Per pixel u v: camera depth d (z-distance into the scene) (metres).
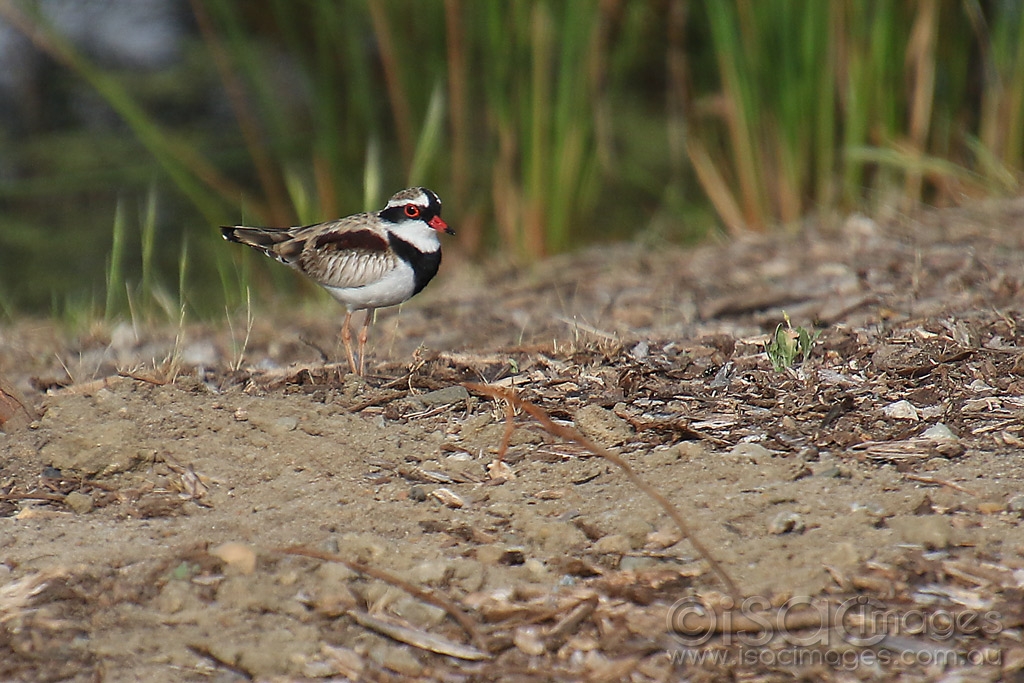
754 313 12.54
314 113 19.30
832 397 9.37
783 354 10.22
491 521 7.54
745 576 6.77
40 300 22.72
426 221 11.08
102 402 9.19
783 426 8.87
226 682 6.06
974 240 14.36
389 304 11.31
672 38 20.33
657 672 6.11
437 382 10.02
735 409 9.25
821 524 7.23
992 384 9.38
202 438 8.70
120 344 13.11
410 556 7.05
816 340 10.70
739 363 10.25
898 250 14.32
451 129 19.03
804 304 12.47
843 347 10.42
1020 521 7.17
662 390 9.72
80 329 14.06
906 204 16.98
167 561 6.97
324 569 6.86
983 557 6.83
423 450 8.66
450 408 9.47
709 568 6.88
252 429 8.82
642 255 16.48
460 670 6.21
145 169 21.77
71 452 8.48
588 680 6.10
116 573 6.92
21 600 6.66
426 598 6.68
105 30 26.22
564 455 8.44
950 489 7.60
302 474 8.27
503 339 12.19
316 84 19.77
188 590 6.69
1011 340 10.30
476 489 8.01
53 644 6.29
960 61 17.91
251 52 20.83
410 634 6.45
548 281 15.20
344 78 20.14
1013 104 17.11
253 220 19.91
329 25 18.52
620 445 8.62
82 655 6.21
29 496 8.07
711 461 8.12
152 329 13.88
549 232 17.66
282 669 6.16
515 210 17.84
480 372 10.42
